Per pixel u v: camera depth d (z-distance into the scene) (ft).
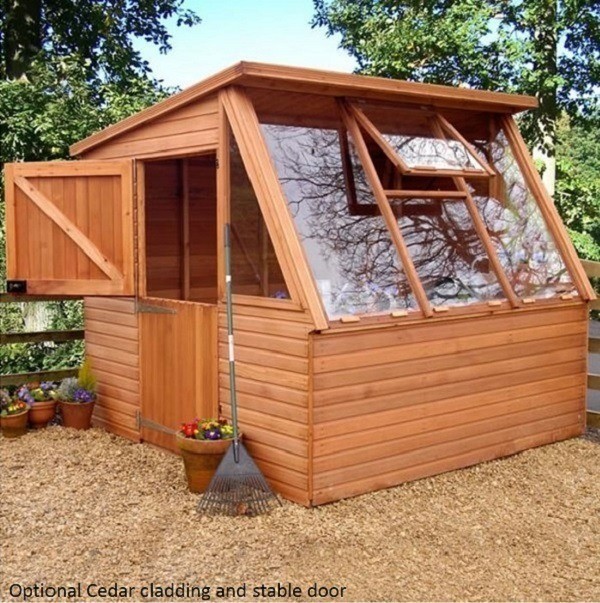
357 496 15.81
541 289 19.70
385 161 18.10
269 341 15.67
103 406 21.54
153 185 21.98
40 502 15.90
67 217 20.07
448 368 17.30
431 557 13.38
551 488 17.01
